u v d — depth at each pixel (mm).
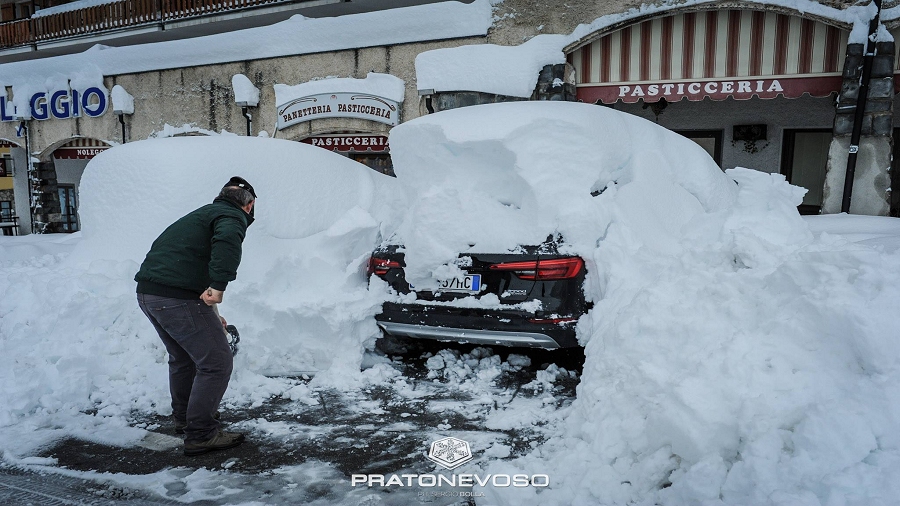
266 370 4152
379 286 4281
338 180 5578
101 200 5301
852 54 8508
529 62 10250
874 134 8523
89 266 4926
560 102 4559
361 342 4273
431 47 11211
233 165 5207
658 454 2484
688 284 3135
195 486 2705
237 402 3725
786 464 2119
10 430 3340
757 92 9344
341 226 4906
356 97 11906
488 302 3830
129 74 14664
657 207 4363
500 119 4168
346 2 13258
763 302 2803
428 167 4391
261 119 13156
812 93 9055
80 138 16016
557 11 10219
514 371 4180
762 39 9203
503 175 4098
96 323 4246
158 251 3010
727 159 12016
